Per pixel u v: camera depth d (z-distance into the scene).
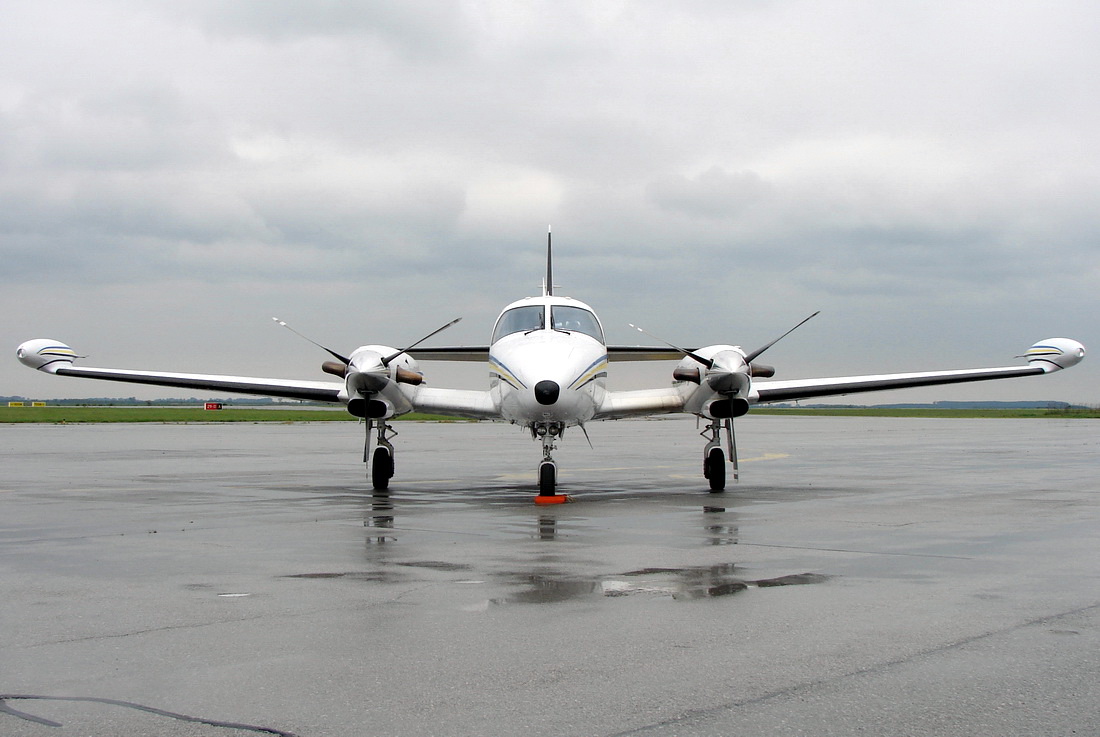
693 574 8.33
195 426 59.31
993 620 6.62
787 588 7.71
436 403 17.12
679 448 34.06
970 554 9.38
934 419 85.75
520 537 10.68
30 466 23.06
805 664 5.62
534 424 15.59
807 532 11.03
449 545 10.07
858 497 15.20
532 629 6.42
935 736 4.54
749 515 12.79
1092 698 5.02
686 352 16.83
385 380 16.25
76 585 7.90
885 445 33.47
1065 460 24.52
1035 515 12.59
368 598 7.37
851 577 8.18
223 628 6.46
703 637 6.21
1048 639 6.11
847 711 4.86
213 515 12.91
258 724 4.70
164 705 4.96
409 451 31.52
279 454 28.84
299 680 5.36
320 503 14.55
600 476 20.38
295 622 6.62
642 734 4.57
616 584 7.89
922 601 7.21
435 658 5.76
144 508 13.78
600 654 5.84
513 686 5.25
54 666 5.61
